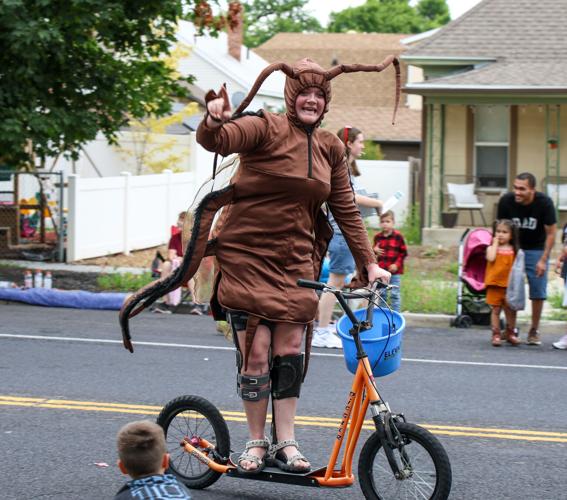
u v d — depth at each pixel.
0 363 15.16
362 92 72.62
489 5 36.56
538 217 17.66
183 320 20.25
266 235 8.80
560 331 20.05
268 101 61.75
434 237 32.38
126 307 9.02
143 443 6.48
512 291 17.59
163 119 40.81
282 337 8.88
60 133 24.28
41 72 23.81
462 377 14.88
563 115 32.78
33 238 31.27
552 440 11.32
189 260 8.70
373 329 9.02
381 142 58.34
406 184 39.66
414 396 13.49
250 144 8.52
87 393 13.20
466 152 33.25
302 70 8.72
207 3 25.45
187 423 9.56
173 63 45.19
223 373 14.67
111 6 22.70
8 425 11.57
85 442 10.91
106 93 25.09
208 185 8.95
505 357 16.75
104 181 28.84
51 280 24.23
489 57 34.62
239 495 9.27
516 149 33.19
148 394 13.20
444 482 8.06
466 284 19.94
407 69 70.50
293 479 8.64
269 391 8.94
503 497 9.32
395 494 8.59
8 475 9.77
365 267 9.26
